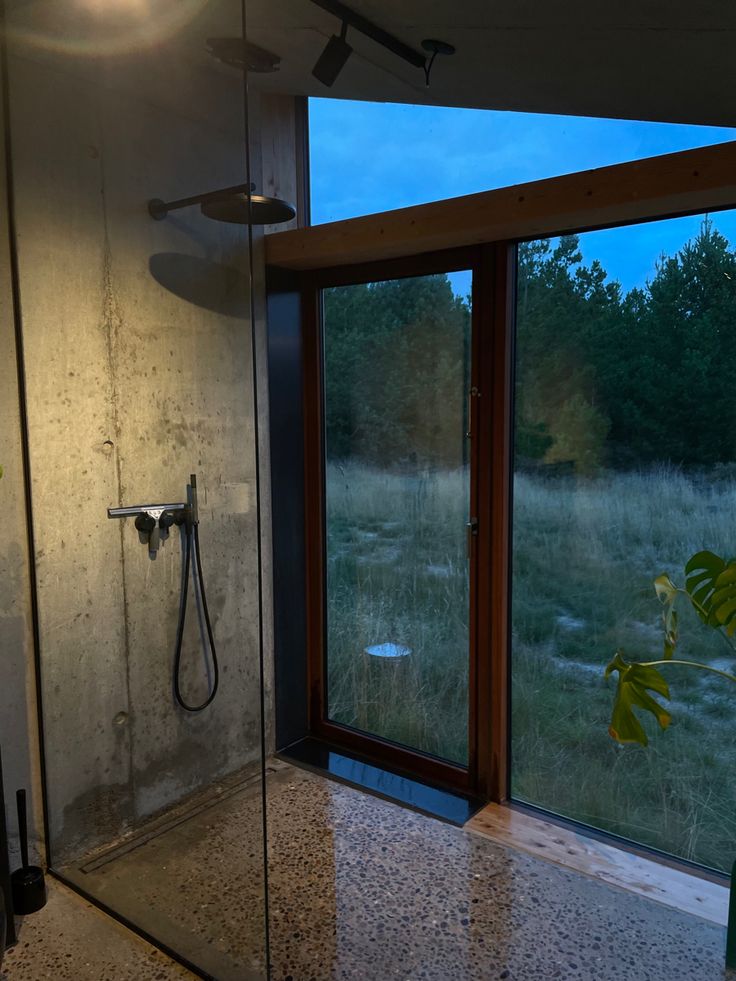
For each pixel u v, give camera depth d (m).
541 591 2.54
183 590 2.10
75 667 2.21
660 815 2.35
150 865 2.04
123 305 2.15
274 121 2.78
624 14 1.65
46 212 2.13
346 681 3.13
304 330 3.04
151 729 2.06
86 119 2.10
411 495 2.84
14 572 2.20
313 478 3.10
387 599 2.96
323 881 2.23
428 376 2.73
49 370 2.16
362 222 2.56
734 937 1.85
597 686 2.44
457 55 2.06
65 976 1.89
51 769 2.28
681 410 2.20
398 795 2.73
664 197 1.93
